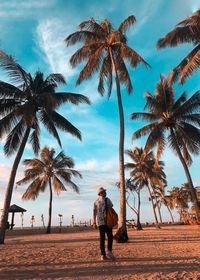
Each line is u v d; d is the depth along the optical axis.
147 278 5.71
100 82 21.12
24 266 7.36
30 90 20.77
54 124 21.53
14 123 19.81
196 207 23.23
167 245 13.00
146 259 8.18
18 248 13.02
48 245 14.61
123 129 18.59
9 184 18.83
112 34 19.56
